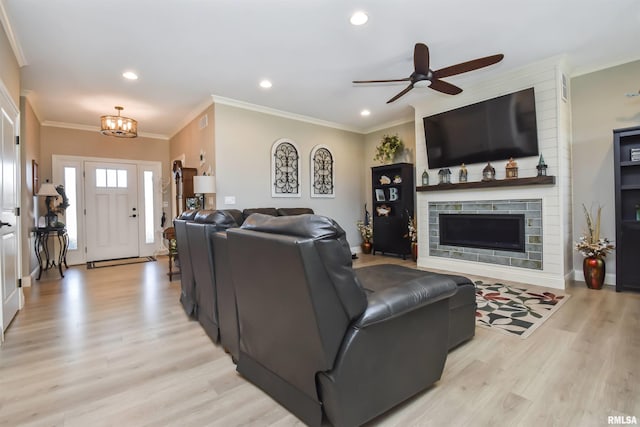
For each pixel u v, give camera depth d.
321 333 1.23
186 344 2.23
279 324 1.44
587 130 3.64
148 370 1.88
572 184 3.74
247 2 2.34
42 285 3.90
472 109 4.05
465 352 2.04
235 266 1.65
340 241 1.24
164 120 5.41
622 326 2.39
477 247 4.20
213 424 1.41
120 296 3.41
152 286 3.84
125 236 6.03
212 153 4.48
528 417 1.42
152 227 6.32
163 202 6.44
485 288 3.50
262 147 4.91
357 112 5.20
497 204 3.96
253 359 1.72
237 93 4.25
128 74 3.54
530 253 3.69
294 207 5.27
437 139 4.51
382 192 5.79
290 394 1.48
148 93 4.14
